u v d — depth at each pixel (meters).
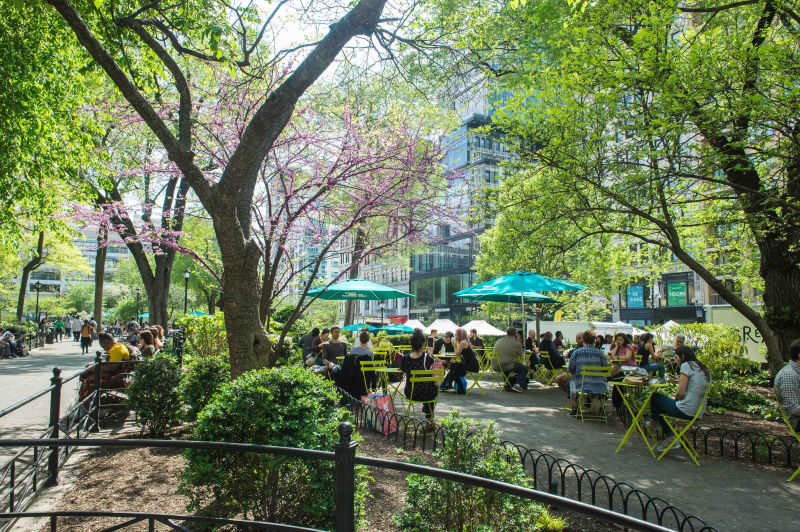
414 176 7.29
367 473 4.14
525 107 10.51
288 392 4.17
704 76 7.77
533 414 9.48
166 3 6.91
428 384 8.07
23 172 10.17
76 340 38.00
